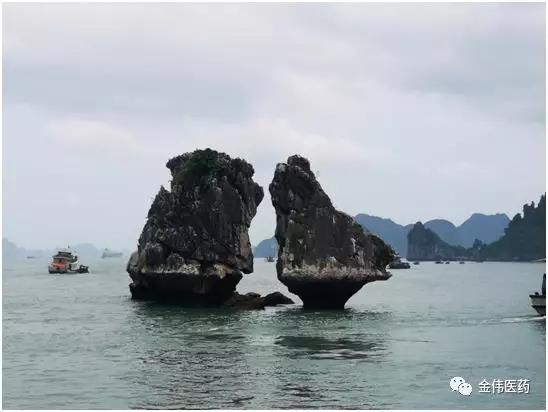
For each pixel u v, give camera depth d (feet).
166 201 289.33
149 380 127.24
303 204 247.09
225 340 171.94
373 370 135.54
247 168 279.28
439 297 341.82
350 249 243.40
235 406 109.91
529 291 398.42
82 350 159.33
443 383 126.00
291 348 159.22
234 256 269.44
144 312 246.88
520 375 132.46
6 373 134.21
